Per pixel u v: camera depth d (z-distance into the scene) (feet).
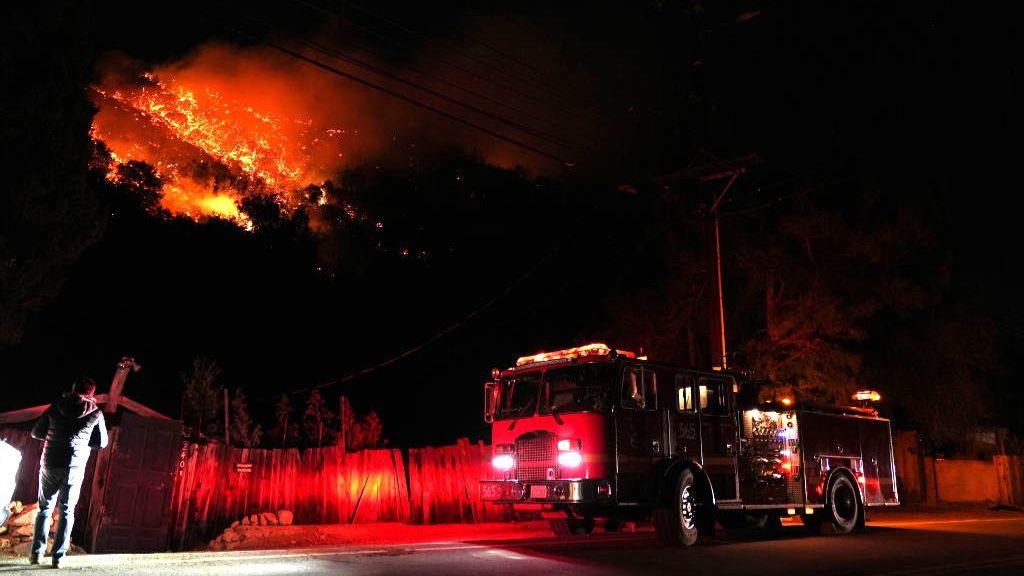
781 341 87.10
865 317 90.68
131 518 39.78
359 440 72.74
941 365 98.22
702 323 94.22
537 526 53.88
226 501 47.37
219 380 114.21
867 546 40.75
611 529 48.01
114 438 40.32
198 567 28.37
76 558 29.68
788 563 33.27
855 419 53.78
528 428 40.68
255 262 151.02
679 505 39.58
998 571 32.48
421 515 54.34
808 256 88.28
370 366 133.08
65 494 28.02
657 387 40.86
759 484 45.19
